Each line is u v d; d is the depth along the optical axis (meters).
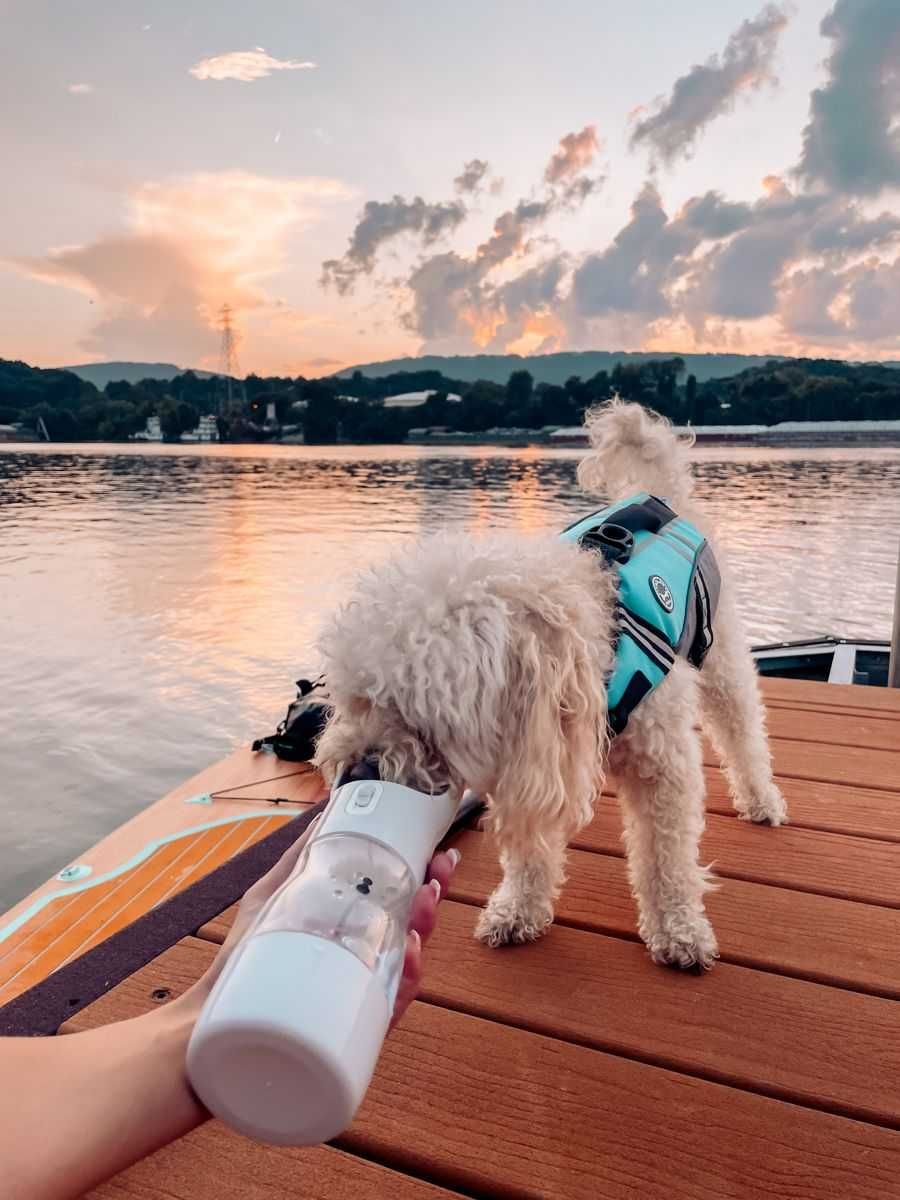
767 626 8.23
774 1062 1.40
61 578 11.13
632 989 1.61
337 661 1.43
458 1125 1.28
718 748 2.36
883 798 2.37
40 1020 1.48
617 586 1.80
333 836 0.96
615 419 2.72
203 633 8.20
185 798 2.55
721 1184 1.18
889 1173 1.19
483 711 1.38
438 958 1.72
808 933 1.76
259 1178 1.20
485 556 1.58
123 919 1.95
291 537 14.70
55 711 6.11
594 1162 1.22
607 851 2.17
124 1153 0.78
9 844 4.33
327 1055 0.68
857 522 14.59
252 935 0.80
